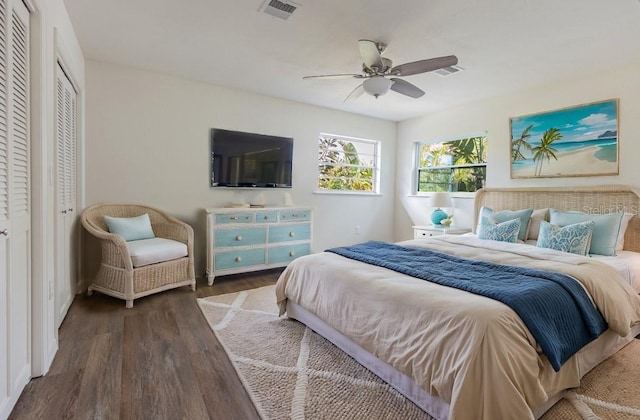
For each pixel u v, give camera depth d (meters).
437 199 4.53
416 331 1.59
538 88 3.72
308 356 2.08
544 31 2.47
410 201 5.38
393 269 2.18
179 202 3.78
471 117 4.42
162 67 3.41
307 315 2.48
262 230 3.95
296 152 4.59
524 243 3.29
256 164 4.23
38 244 1.73
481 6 2.16
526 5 2.13
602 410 1.59
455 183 4.76
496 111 4.12
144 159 3.55
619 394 1.72
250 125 4.18
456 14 2.26
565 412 1.58
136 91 3.47
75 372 1.84
